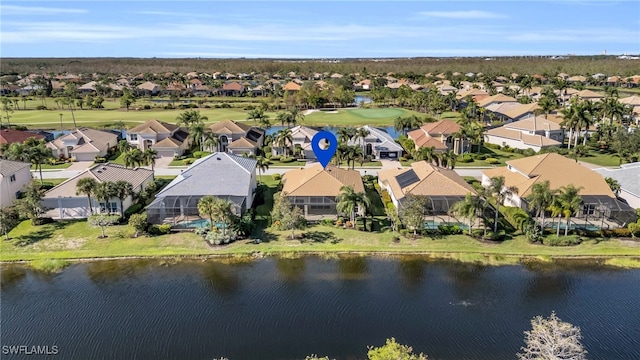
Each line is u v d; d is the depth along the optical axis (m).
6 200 69.19
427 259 53.91
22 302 46.22
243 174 69.12
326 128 141.50
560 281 48.84
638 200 64.50
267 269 52.06
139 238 59.12
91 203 64.88
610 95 179.00
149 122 112.44
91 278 50.75
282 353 37.88
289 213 58.03
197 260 54.28
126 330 41.28
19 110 175.38
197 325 41.78
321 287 48.16
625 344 38.78
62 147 102.44
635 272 50.50
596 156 100.12
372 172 90.38
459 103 182.75
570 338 32.72
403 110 177.38
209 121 151.25
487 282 48.88
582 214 63.94
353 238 58.78
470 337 39.75
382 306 44.53
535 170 68.88
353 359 37.09
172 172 90.69
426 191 64.50
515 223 61.22
